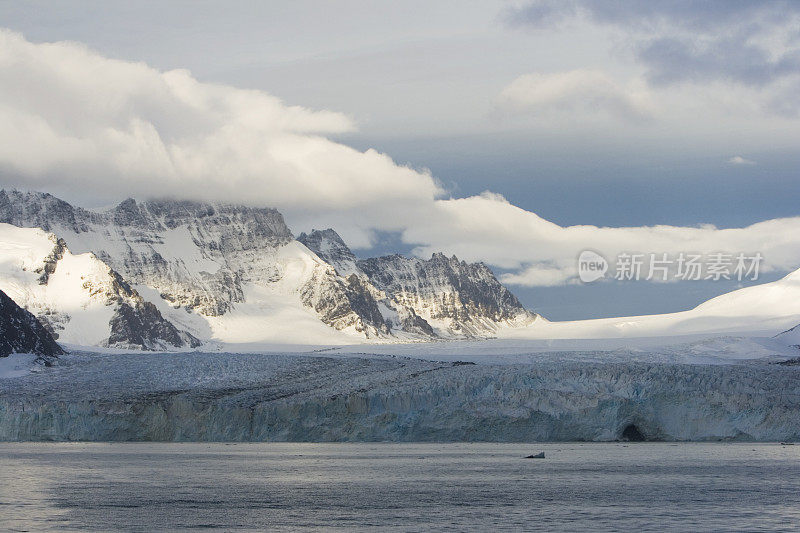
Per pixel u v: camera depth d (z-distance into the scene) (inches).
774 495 6894.7
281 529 5575.8
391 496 6899.6
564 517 5979.3
